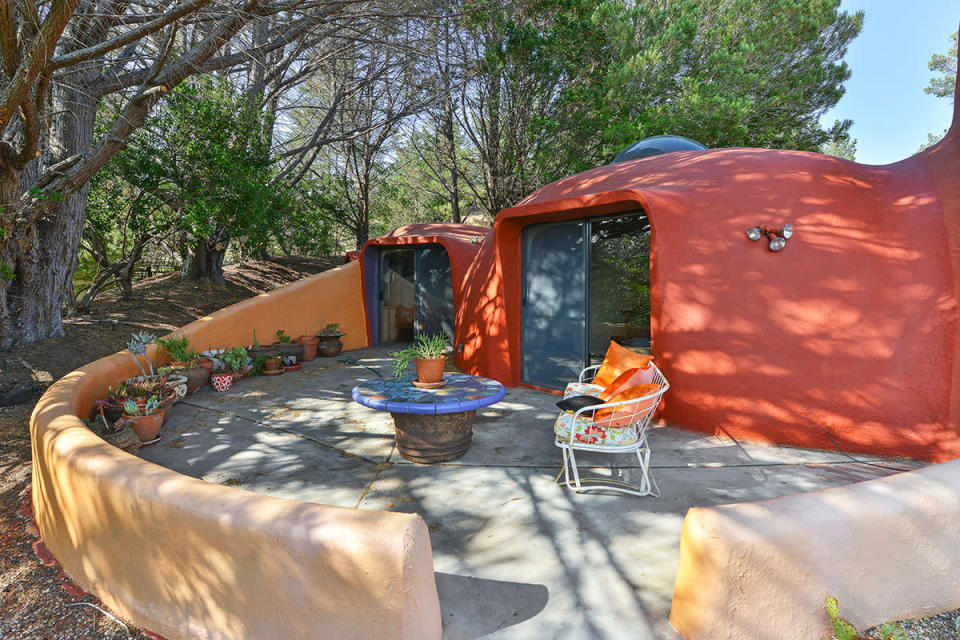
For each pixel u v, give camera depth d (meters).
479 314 8.09
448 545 3.25
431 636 2.23
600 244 7.15
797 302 4.79
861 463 4.39
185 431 5.69
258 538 2.26
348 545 2.12
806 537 2.30
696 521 2.32
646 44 13.86
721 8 14.95
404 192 22.59
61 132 8.12
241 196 10.62
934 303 4.38
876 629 2.46
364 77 14.55
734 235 5.12
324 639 2.19
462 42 13.19
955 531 2.64
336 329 10.70
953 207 4.47
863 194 4.97
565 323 7.05
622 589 2.75
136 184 10.13
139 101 6.79
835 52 16.61
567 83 14.14
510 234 7.50
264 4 6.53
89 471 2.86
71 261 8.84
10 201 6.79
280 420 6.07
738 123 12.40
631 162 7.01
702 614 2.28
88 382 5.70
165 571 2.56
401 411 4.00
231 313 9.22
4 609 2.92
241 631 2.37
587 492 3.95
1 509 4.23
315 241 19.47
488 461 4.66
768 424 4.85
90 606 2.90
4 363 7.52
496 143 14.95
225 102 10.64
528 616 2.55
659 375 4.41
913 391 4.40
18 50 4.93
